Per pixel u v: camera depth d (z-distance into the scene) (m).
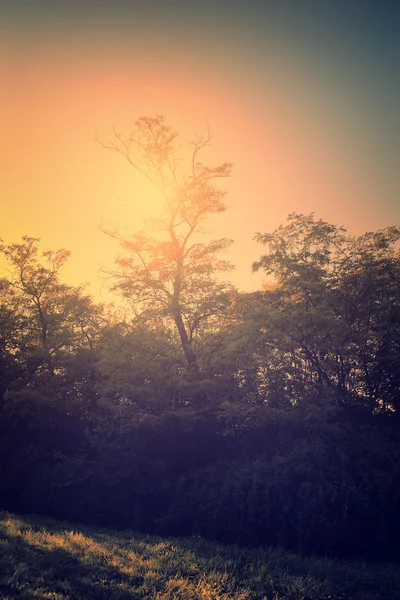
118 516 20.61
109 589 10.52
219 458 20.62
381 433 18.42
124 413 21.84
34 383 24.84
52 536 14.15
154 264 23.44
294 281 20.86
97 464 21.22
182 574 12.45
